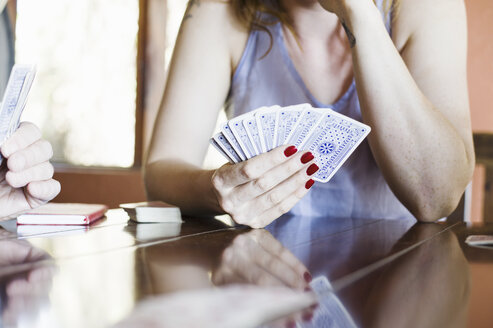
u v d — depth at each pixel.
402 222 1.25
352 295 0.45
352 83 1.51
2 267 0.56
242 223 0.98
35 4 5.26
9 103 0.91
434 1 1.38
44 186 1.00
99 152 5.40
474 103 4.45
